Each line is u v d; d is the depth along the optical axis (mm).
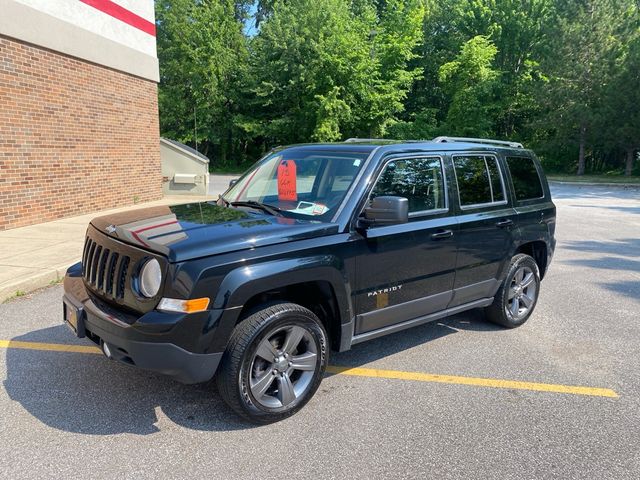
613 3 34219
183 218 3629
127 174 12930
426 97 43344
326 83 35906
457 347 4691
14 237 8578
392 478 2764
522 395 3766
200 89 38750
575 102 32281
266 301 3346
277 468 2828
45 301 5711
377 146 4012
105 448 2984
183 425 3256
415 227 3947
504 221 4746
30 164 9719
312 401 3617
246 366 3102
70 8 10547
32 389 3686
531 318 5559
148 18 13438
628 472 2857
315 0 36438
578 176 34875
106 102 11898
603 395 3787
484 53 36250
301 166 4082
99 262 3416
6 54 9016
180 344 2896
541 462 2938
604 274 7574
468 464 2904
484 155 4762
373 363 4305
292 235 3295
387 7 40062
